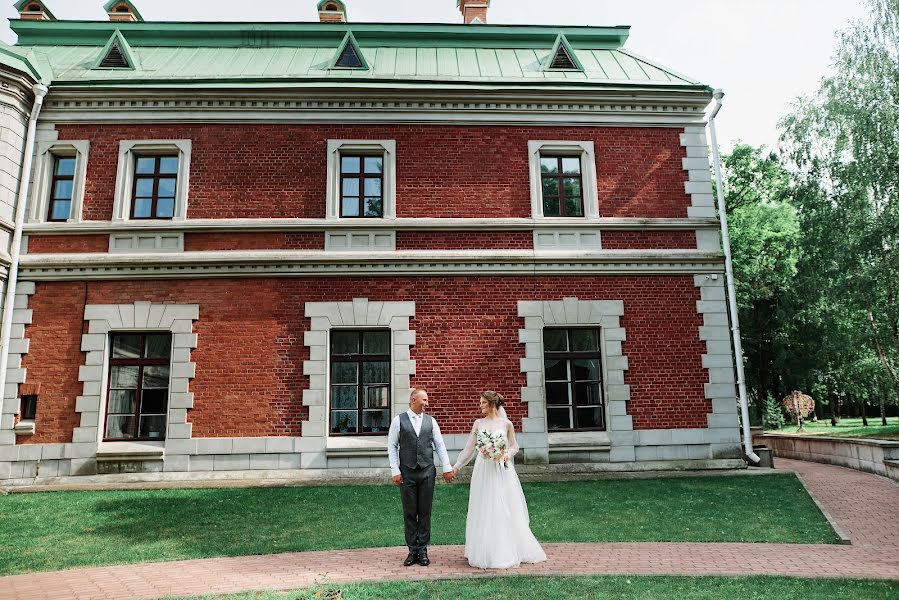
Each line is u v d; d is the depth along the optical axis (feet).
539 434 42.57
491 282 44.50
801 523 29.12
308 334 42.88
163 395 42.42
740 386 44.60
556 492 35.96
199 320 42.80
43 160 44.42
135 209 44.91
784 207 99.09
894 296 67.15
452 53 53.47
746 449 43.86
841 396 128.57
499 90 46.34
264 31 53.52
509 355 43.55
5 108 42.55
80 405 40.98
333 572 21.66
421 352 43.21
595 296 44.80
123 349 42.91
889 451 43.62
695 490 36.40
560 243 45.42
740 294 98.32
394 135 46.26
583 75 50.21
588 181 46.60
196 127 45.60
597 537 26.73
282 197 44.91
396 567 22.15
